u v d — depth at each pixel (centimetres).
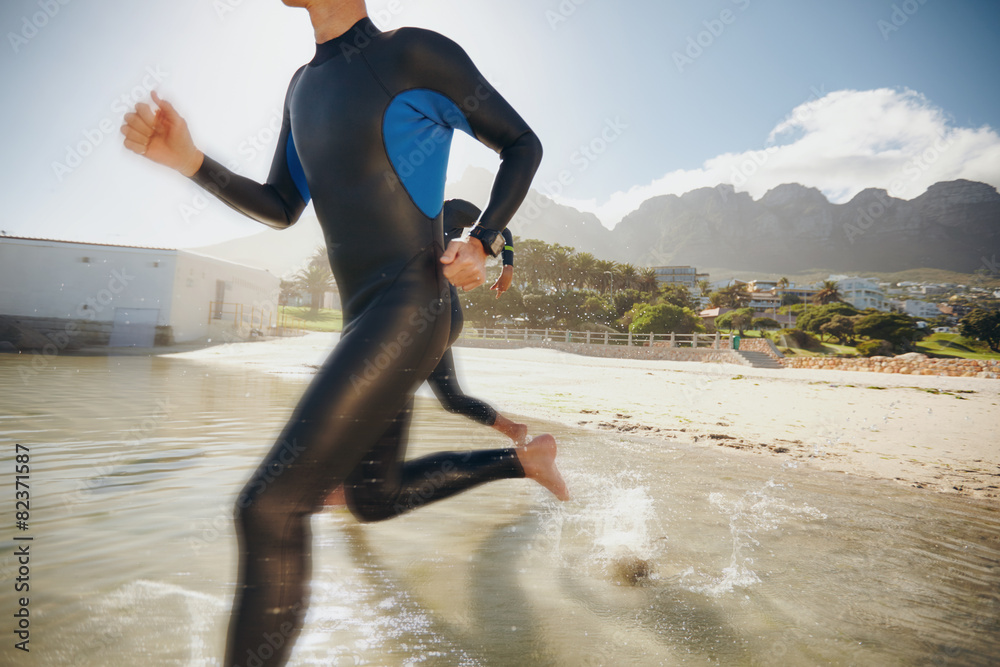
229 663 92
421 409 510
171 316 2005
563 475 301
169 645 112
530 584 155
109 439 342
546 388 933
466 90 129
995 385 1406
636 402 781
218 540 175
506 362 1778
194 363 1135
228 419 431
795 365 2402
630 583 159
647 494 264
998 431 619
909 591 159
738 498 264
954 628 135
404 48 125
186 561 158
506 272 203
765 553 188
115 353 1474
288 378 823
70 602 131
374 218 125
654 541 195
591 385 1052
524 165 130
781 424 616
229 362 1177
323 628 126
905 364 2008
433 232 132
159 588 140
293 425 103
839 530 219
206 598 135
